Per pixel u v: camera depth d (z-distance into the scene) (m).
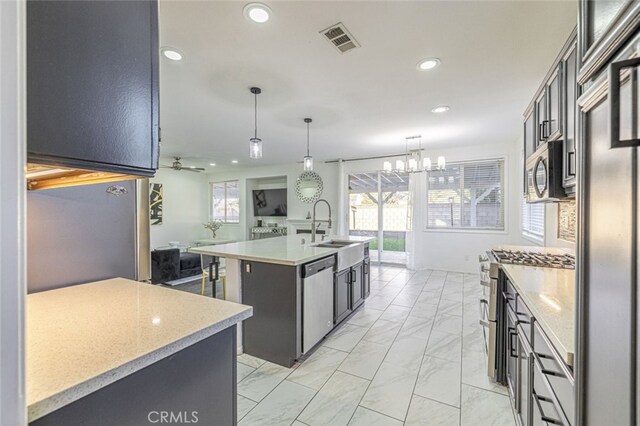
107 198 1.60
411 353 2.54
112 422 0.76
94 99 0.69
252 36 1.95
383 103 3.16
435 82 2.65
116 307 1.13
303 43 2.03
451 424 1.70
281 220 8.09
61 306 1.13
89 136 0.69
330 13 1.73
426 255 6.00
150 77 0.81
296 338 2.33
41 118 0.61
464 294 4.27
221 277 4.09
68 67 0.65
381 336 2.88
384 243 6.84
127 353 0.77
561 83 1.73
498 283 2.03
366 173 6.68
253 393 2.01
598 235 0.65
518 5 1.66
